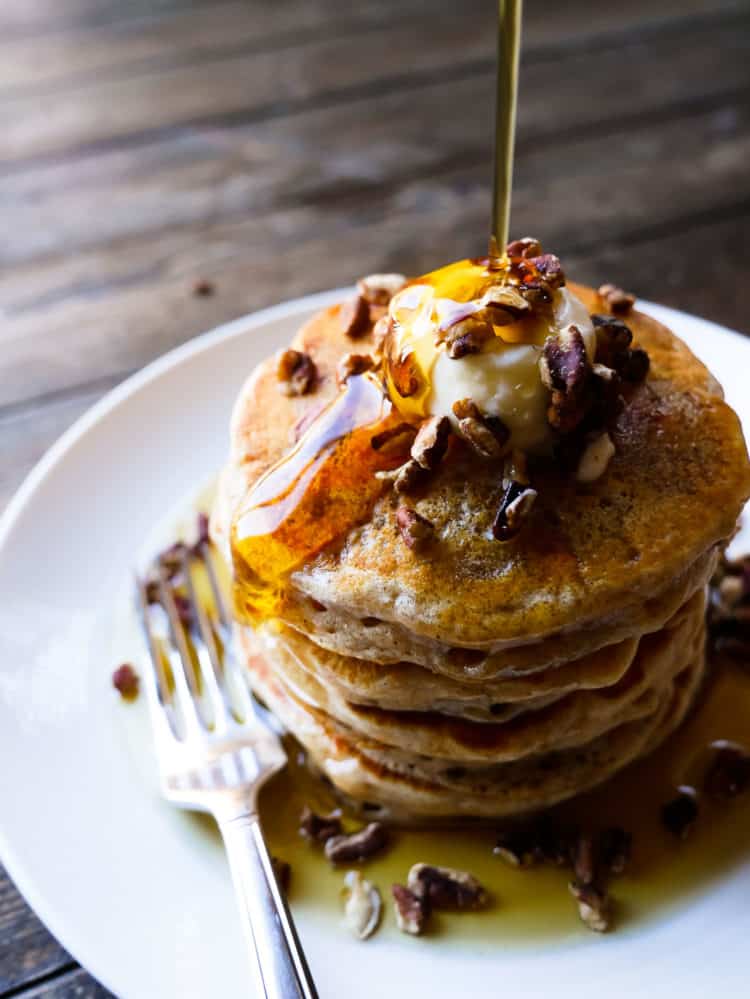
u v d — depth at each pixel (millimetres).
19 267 498
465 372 274
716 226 506
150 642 332
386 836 307
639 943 281
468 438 271
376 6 685
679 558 275
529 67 625
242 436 306
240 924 282
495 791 303
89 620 342
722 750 317
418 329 284
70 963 298
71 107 601
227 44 651
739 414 360
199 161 561
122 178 551
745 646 336
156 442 376
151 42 653
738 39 643
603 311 324
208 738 316
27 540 351
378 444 282
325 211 527
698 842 299
